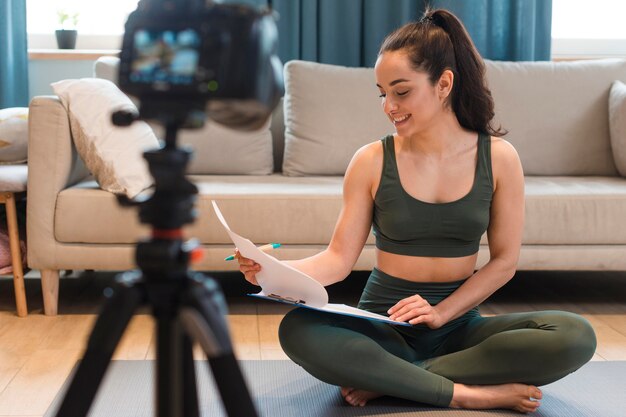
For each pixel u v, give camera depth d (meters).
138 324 2.62
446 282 1.94
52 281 2.76
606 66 3.51
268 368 2.20
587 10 4.21
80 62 3.90
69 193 2.73
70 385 0.83
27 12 4.02
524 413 1.87
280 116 3.58
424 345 1.98
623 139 3.32
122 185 2.74
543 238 2.85
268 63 0.80
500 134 1.98
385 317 1.80
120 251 2.75
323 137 3.33
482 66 1.90
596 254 2.87
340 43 3.82
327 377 1.84
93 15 4.05
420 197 1.91
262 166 3.38
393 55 1.77
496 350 1.85
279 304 2.93
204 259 2.77
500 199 1.94
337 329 1.85
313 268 1.90
